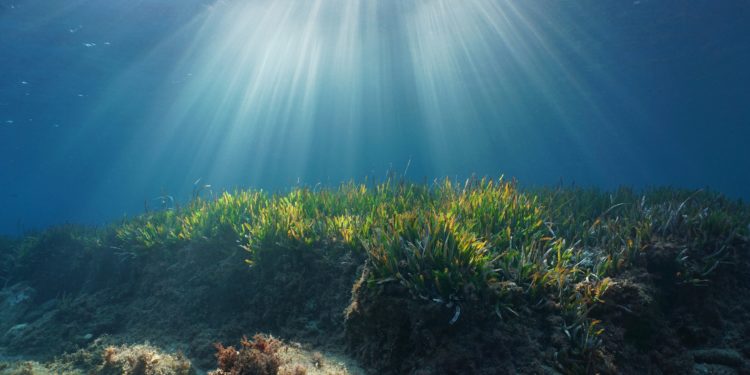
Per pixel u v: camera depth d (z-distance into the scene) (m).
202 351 5.93
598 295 4.69
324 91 50.97
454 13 26.06
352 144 121.06
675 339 4.81
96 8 22.45
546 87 44.41
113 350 5.66
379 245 5.10
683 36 28.42
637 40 29.34
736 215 7.07
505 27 27.98
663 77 40.19
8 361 6.63
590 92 46.84
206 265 7.51
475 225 5.87
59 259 10.44
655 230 6.49
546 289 4.76
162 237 8.44
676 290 5.51
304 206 7.80
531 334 4.38
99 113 51.12
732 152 118.94
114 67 32.97
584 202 8.70
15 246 12.14
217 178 199.38
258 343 4.68
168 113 57.75
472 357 4.09
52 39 25.69
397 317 4.51
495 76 41.31
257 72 40.91
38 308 9.35
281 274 6.44
